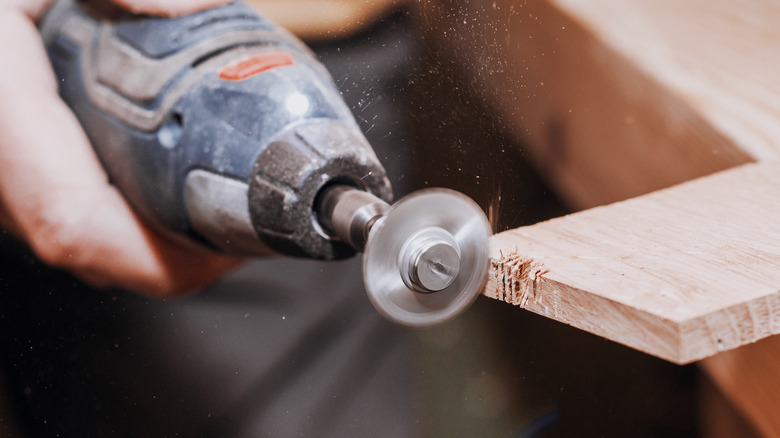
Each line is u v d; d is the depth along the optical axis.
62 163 0.78
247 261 0.88
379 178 0.55
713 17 1.08
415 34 1.00
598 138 0.95
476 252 0.48
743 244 0.50
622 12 1.08
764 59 0.91
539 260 0.49
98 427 0.80
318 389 0.89
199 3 0.70
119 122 0.71
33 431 0.80
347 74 0.94
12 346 0.87
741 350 0.65
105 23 0.76
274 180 0.54
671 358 0.40
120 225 0.80
